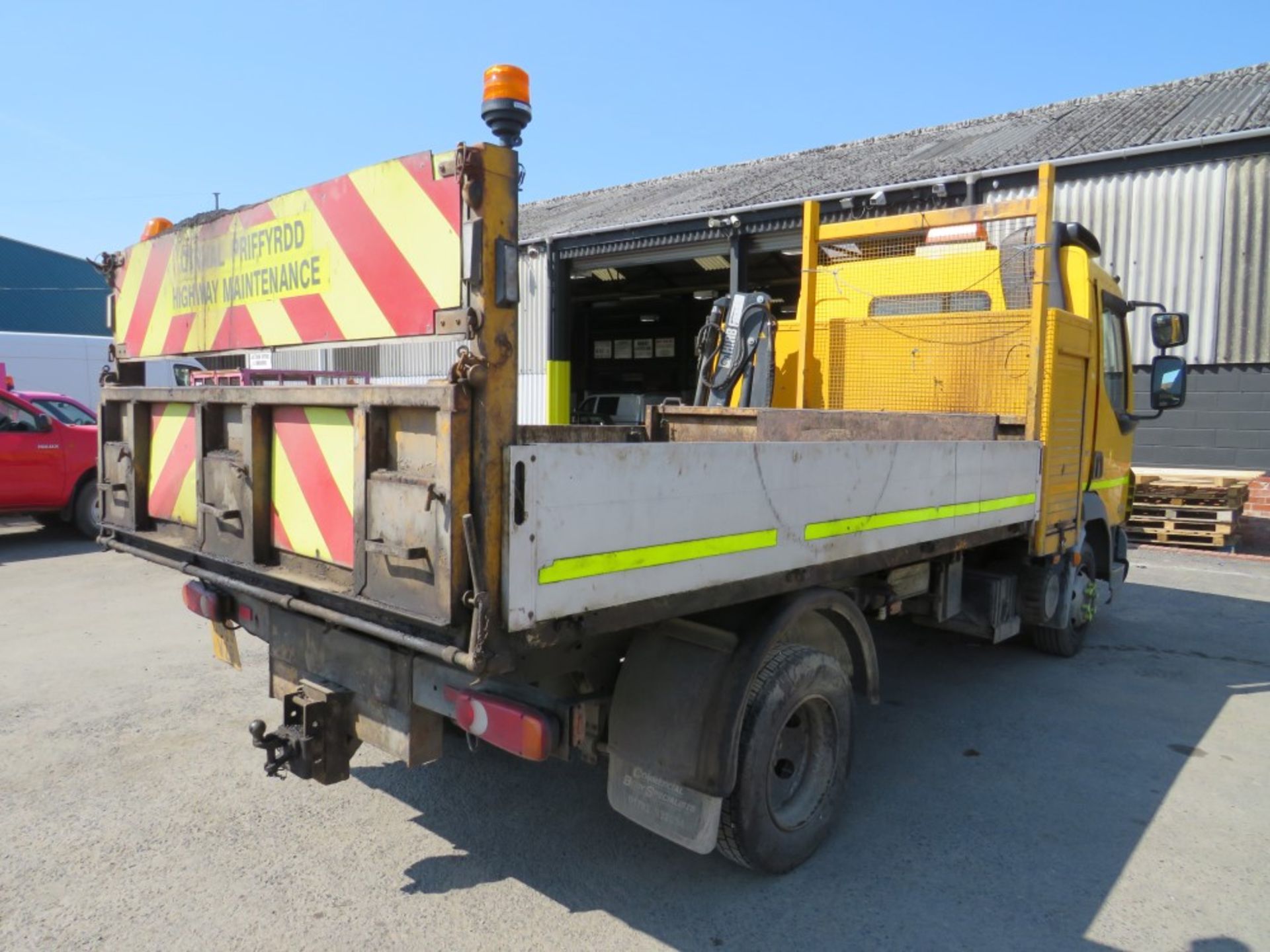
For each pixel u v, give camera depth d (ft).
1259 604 25.99
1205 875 11.01
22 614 22.71
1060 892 10.57
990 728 16.03
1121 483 21.80
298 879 10.47
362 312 8.43
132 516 12.16
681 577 8.56
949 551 13.29
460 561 7.20
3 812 11.98
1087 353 17.94
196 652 19.38
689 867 11.01
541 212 68.69
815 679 10.76
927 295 18.31
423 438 7.72
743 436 16.74
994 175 37.47
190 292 11.29
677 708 9.68
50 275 128.47
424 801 12.62
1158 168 35.45
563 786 13.25
